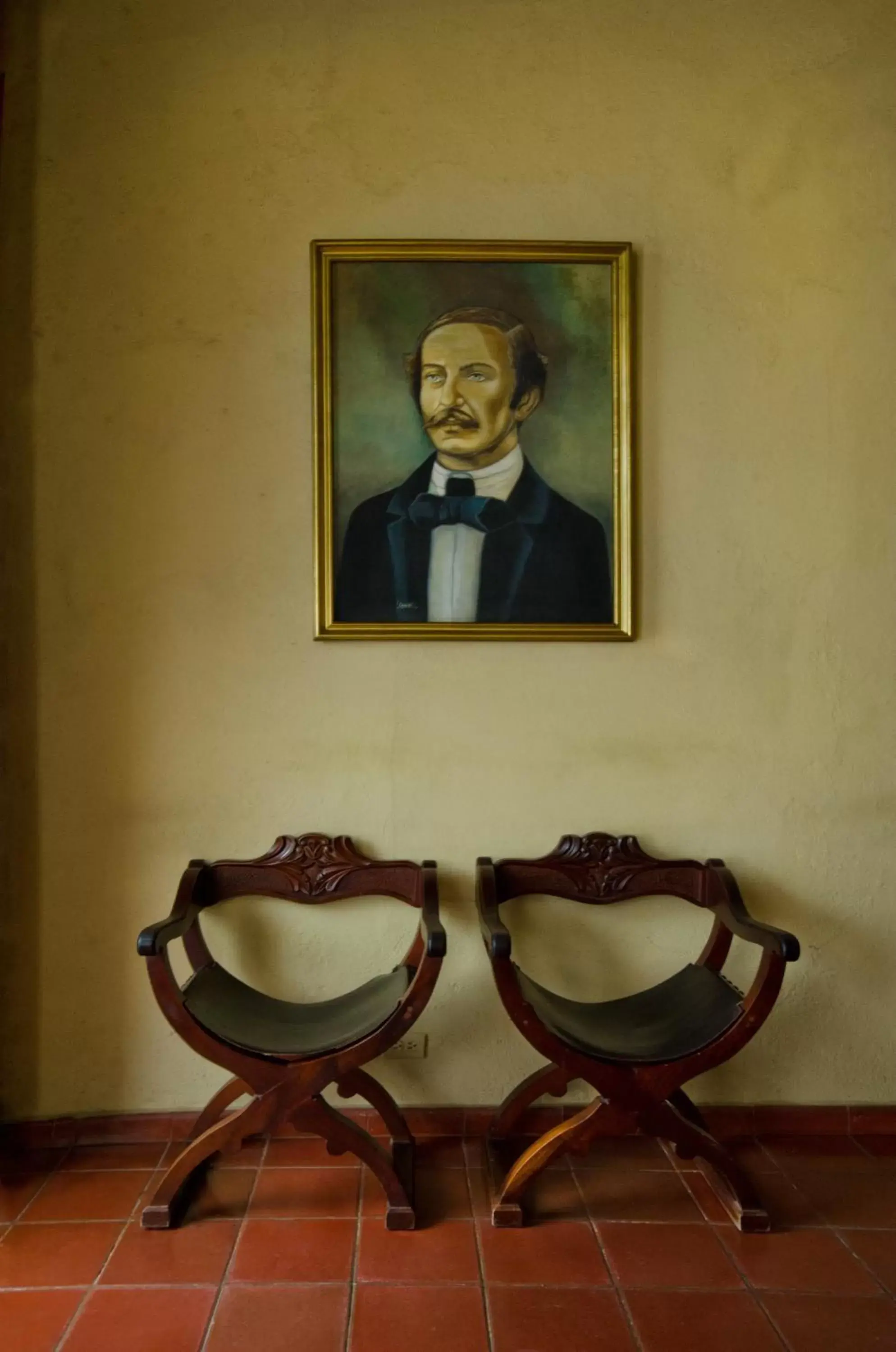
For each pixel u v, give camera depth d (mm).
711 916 2674
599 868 2619
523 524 2662
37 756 2623
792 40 2697
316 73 2678
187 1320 1900
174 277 2660
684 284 2689
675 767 2680
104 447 2641
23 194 2633
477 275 2674
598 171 2689
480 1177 2445
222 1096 2498
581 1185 2416
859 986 2689
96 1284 2010
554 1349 1825
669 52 2689
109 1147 2596
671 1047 2246
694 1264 2086
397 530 2654
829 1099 2676
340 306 2656
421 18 2676
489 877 2516
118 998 2639
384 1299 1965
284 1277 2033
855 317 2691
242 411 2662
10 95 2633
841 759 2693
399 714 2672
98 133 2652
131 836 2641
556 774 2678
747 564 2688
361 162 2678
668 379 2682
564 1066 2189
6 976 2615
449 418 2660
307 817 2664
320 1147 2586
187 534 2654
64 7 2652
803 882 2691
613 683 2678
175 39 2672
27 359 2629
